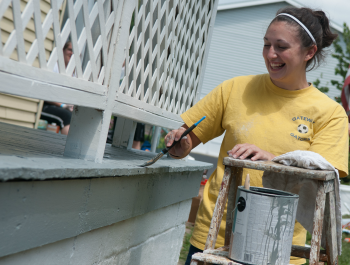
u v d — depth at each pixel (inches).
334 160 64.6
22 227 45.4
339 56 443.5
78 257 60.8
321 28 67.3
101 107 63.6
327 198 56.7
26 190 44.8
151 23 80.7
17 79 47.0
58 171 47.6
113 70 66.1
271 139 69.9
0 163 41.3
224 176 59.7
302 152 57.2
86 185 56.6
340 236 60.4
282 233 51.5
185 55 110.0
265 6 694.5
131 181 71.0
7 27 161.9
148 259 92.6
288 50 64.8
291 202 51.9
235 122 73.7
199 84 125.6
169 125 102.6
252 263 51.6
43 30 51.8
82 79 59.3
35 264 50.9
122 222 74.5
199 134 78.0
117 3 66.2
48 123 217.6
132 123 111.8
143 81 81.7
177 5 95.1
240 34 701.3
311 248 52.3
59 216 51.9
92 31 64.8
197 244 76.4
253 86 75.0
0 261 44.6
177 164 98.8
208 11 126.3
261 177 70.2
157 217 92.8
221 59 704.4
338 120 69.1
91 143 64.1
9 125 129.2
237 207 53.8
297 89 71.7
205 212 76.4
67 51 160.1
